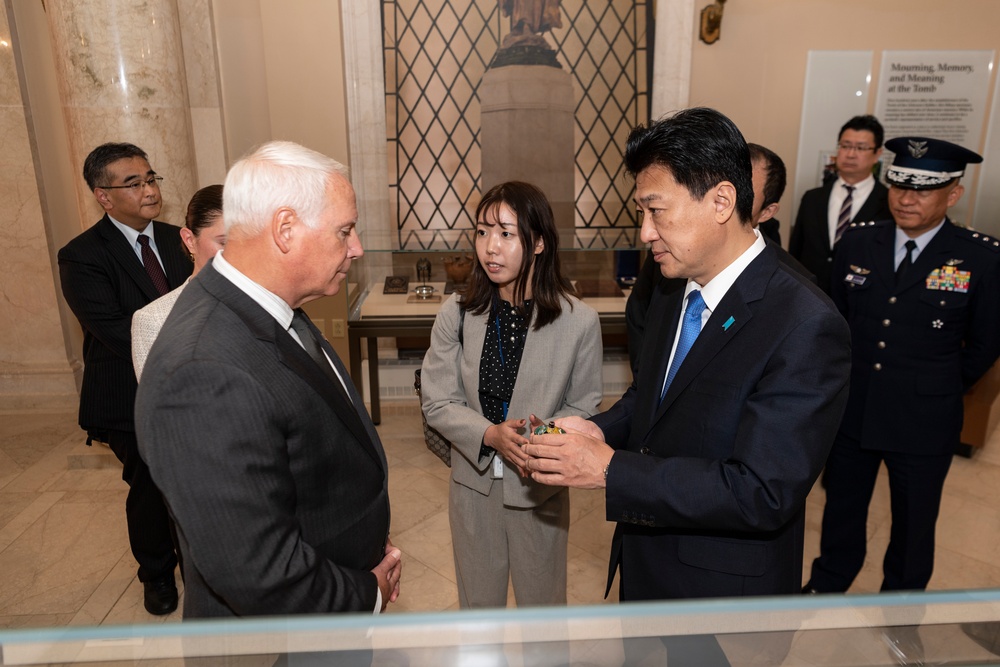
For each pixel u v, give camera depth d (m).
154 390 0.87
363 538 1.12
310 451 1.00
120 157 2.22
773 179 1.82
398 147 4.07
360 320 3.25
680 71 4.00
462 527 1.69
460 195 4.15
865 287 2.12
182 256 2.47
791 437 1.04
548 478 1.17
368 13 3.84
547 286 1.60
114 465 3.30
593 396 1.67
